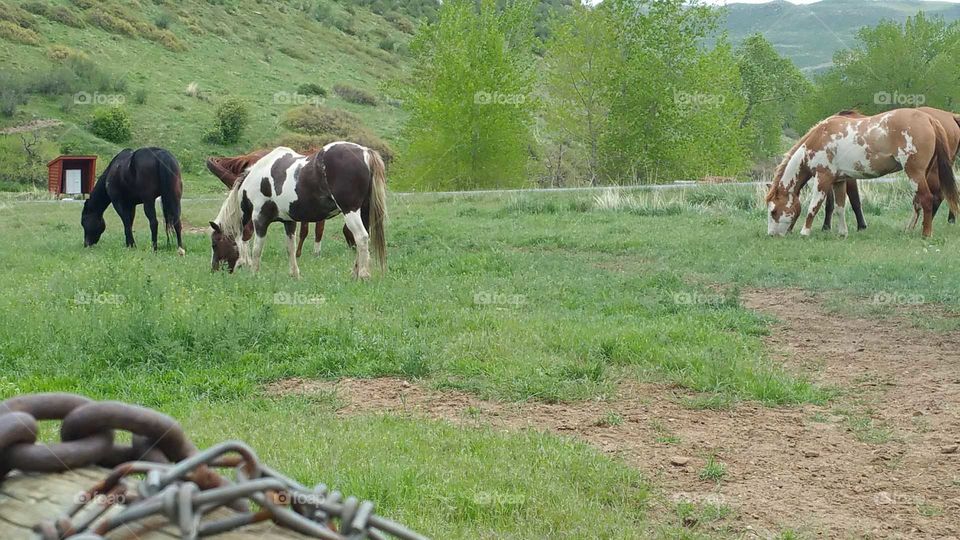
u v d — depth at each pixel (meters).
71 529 1.25
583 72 34.25
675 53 34.41
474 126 33.81
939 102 46.59
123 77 53.19
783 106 73.44
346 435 6.36
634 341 8.74
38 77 47.72
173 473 1.29
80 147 42.12
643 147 34.22
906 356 8.77
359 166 12.58
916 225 18.47
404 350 8.44
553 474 5.73
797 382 7.82
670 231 18.05
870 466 6.13
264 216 13.44
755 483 5.84
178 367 8.22
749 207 22.27
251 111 53.44
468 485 5.48
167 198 16.80
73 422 1.46
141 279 11.97
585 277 12.57
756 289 12.11
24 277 12.97
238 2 76.88
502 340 8.91
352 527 1.28
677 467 6.10
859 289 11.69
